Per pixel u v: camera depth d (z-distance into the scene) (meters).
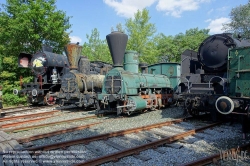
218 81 8.77
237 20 27.94
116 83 10.13
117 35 10.09
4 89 17.70
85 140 6.01
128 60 12.05
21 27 16.61
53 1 19.00
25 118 10.43
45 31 17.73
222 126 8.08
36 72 14.86
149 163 4.62
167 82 14.13
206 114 10.61
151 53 27.89
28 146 5.74
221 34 9.27
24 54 15.96
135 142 6.05
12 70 18.97
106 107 11.30
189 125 8.27
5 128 8.03
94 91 13.66
